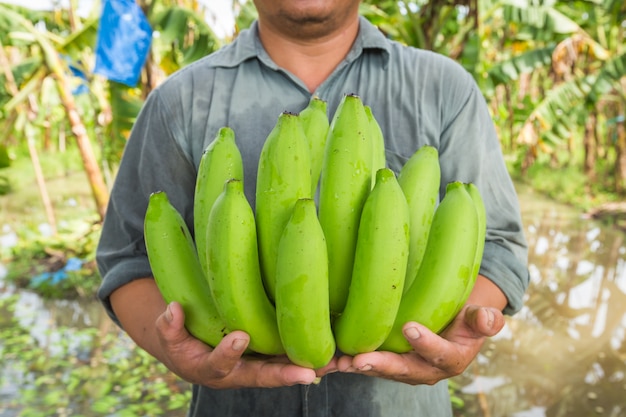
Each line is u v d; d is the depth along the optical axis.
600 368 4.63
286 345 0.83
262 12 1.26
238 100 1.31
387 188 0.80
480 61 5.59
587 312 5.85
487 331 0.89
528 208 10.79
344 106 0.87
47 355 4.52
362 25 1.35
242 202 0.83
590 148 11.50
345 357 0.89
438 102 1.32
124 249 1.35
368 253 0.79
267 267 0.85
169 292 0.93
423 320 0.86
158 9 5.29
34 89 5.86
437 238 0.87
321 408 1.29
